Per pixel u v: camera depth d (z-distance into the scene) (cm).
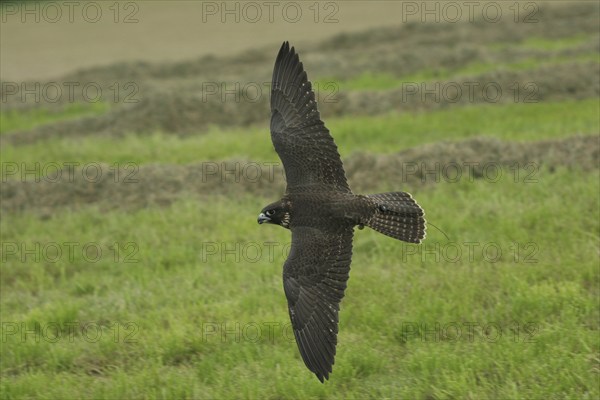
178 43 4500
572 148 1716
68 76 3728
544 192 1555
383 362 1084
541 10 4122
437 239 1423
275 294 1298
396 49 3531
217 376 1094
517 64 2875
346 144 2109
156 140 2322
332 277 801
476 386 1002
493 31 3734
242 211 1681
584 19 3806
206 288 1363
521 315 1154
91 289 1440
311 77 3130
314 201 830
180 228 1628
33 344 1216
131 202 1798
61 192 1872
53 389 1097
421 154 1773
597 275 1234
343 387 1050
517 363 1034
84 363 1180
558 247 1337
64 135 2572
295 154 871
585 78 2444
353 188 1712
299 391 1027
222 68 3672
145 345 1184
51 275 1529
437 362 1047
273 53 3875
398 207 830
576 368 1006
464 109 2342
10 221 1778
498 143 1777
